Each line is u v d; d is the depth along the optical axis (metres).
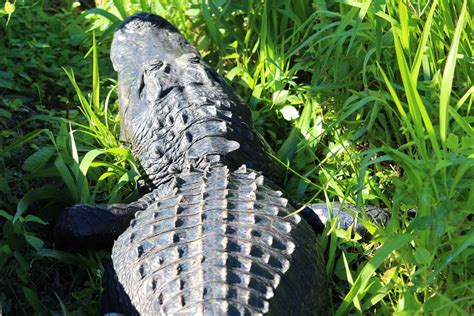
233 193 4.83
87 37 7.05
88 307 4.97
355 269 5.11
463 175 4.73
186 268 4.23
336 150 5.73
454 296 4.45
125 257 4.57
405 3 5.69
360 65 5.89
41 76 6.68
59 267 5.31
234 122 5.65
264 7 6.29
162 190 5.39
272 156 5.45
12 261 5.21
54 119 6.06
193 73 5.95
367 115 5.75
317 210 5.31
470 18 5.63
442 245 4.46
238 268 4.21
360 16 5.38
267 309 4.02
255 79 6.30
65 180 5.50
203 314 3.93
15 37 6.96
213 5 6.49
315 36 5.78
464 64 5.55
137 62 6.29
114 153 5.78
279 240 4.47
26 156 6.02
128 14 7.11
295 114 6.03
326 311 4.68
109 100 6.61
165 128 5.70
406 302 4.40
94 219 5.30
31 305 4.93
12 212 5.57
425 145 4.96
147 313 4.19
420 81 5.55
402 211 5.17
